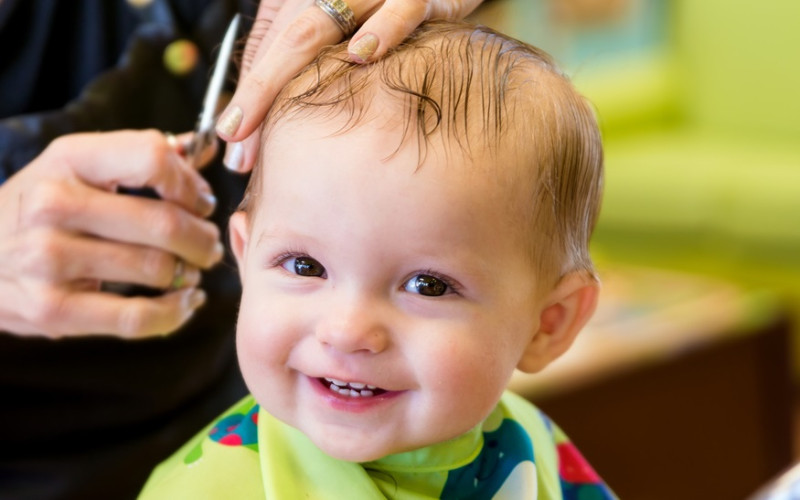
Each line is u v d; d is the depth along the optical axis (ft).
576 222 2.50
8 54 3.39
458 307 2.18
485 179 2.17
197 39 3.42
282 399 2.27
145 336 2.85
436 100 2.21
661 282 7.29
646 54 11.51
